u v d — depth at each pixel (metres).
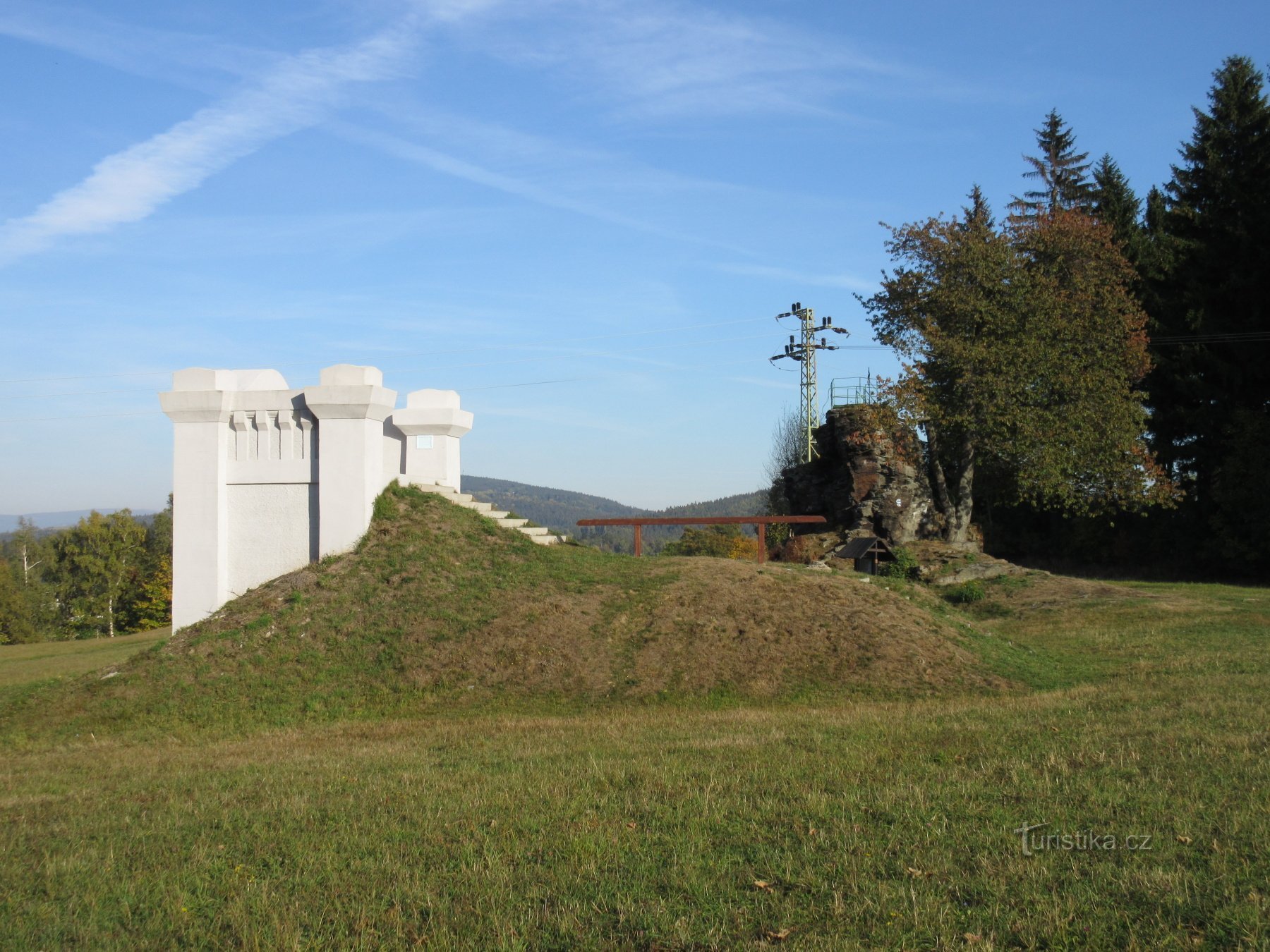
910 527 33.28
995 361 31.20
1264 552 37.12
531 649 14.91
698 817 7.35
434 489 19.48
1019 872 6.00
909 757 9.37
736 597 16.62
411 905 5.87
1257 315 38.75
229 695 13.94
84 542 74.19
